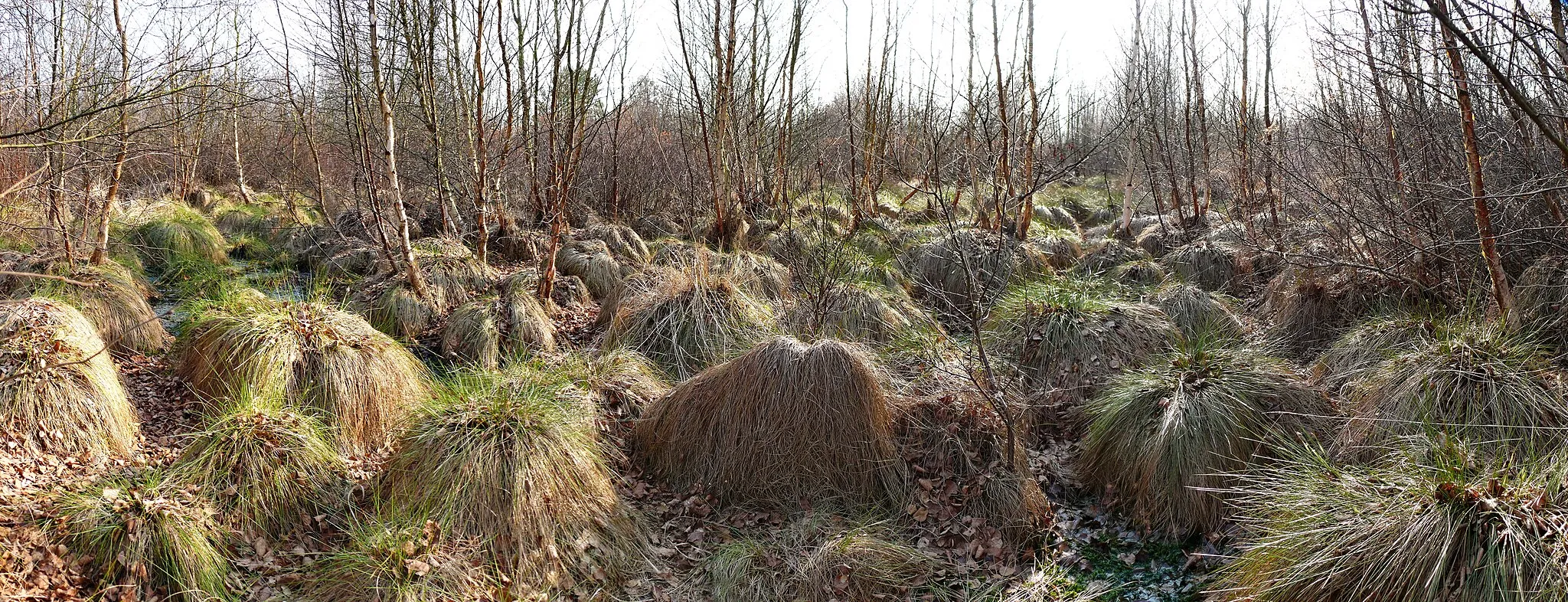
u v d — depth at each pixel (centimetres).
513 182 1543
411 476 516
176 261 1230
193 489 489
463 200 1412
